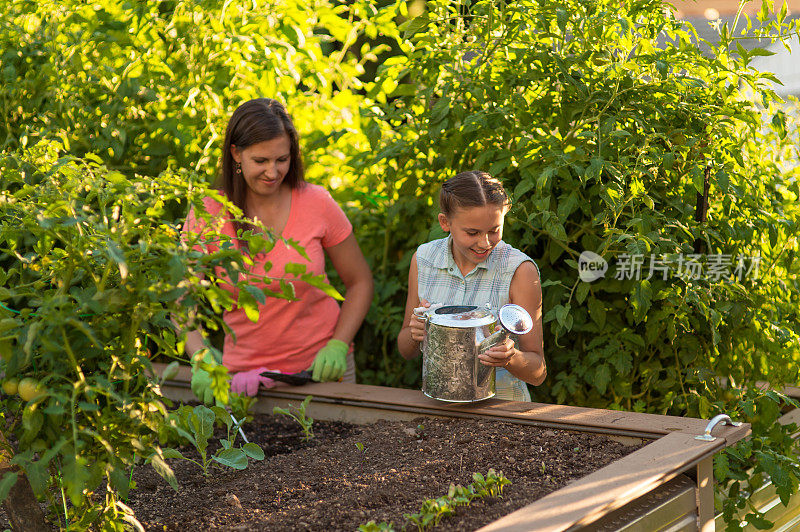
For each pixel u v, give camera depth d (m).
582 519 1.61
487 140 3.25
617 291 3.01
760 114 3.06
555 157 2.97
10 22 3.50
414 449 2.28
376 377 3.68
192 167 3.49
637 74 3.02
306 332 3.02
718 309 2.95
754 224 3.10
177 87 3.46
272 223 2.92
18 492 1.72
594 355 3.05
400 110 3.45
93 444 1.66
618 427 2.25
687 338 3.04
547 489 1.89
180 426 1.81
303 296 2.95
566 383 3.12
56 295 1.53
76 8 3.55
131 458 1.71
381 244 3.80
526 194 3.18
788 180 3.46
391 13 3.83
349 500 1.91
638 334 3.10
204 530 1.83
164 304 1.73
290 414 2.61
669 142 2.98
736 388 3.13
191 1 3.37
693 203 3.02
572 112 3.03
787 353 3.06
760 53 2.96
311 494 2.01
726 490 2.80
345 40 4.00
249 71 3.59
